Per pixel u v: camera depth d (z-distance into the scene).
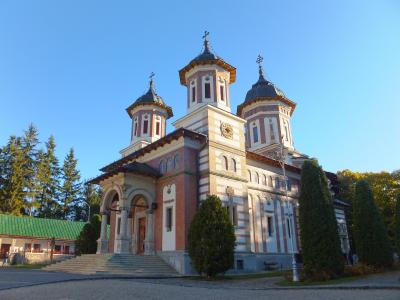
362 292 12.87
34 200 58.25
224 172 27.30
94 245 34.34
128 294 12.38
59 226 44.94
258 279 20.30
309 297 12.07
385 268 22.19
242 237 26.77
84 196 72.81
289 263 31.64
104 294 12.30
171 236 25.72
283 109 40.22
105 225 28.16
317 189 20.53
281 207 33.53
